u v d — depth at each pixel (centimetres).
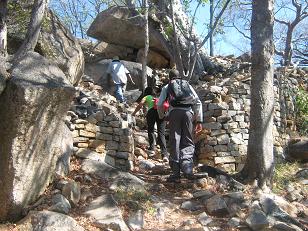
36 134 358
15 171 350
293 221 397
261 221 382
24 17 595
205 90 636
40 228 343
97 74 871
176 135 457
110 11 924
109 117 515
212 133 591
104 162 476
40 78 358
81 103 532
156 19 875
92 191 414
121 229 359
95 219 369
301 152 634
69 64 601
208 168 494
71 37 640
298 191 489
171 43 856
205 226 379
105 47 980
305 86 781
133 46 981
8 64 380
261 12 487
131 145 519
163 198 429
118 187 428
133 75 887
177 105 460
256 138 471
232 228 380
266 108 474
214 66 888
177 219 394
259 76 479
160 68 966
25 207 367
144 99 608
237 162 580
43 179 383
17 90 339
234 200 418
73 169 446
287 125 700
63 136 450
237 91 627
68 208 376
